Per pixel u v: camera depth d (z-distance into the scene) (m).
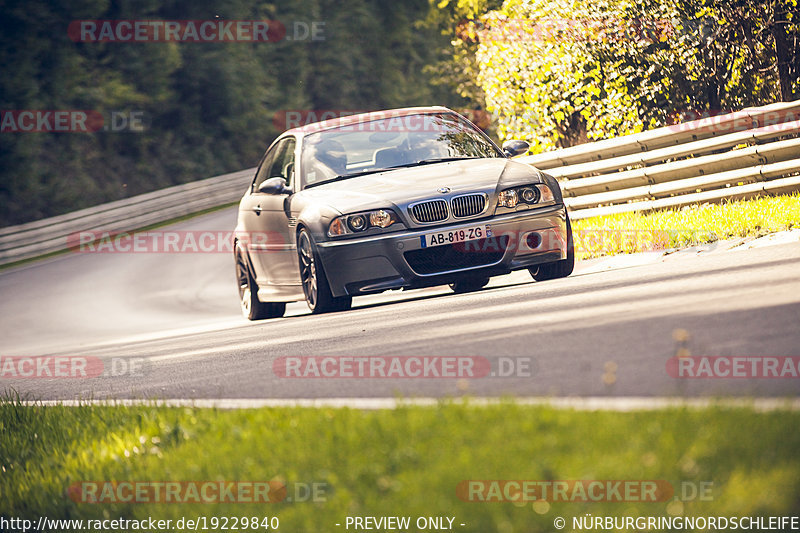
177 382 16.84
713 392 9.58
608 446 7.97
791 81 31.84
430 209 20.55
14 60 93.94
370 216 20.61
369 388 12.74
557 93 38.03
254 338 20.97
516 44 38.97
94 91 102.44
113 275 57.31
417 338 15.91
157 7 114.25
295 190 23.28
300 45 134.62
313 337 18.56
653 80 35.44
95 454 12.44
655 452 7.61
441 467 8.32
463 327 16.28
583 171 34.78
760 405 8.48
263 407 12.16
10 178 93.12
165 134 116.00
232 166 122.94
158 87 113.00
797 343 11.17
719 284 16.31
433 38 154.50
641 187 32.50
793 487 6.70
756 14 32.47
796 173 27.92
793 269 16.48
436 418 9.69
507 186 21.02
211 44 122.25
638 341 12.66
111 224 80.31
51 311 46.69
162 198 86.38
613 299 16.67
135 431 12.80
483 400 10.41
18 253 72.62
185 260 60.03
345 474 8.96
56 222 75.69
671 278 18.22
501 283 26.56
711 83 34.56
